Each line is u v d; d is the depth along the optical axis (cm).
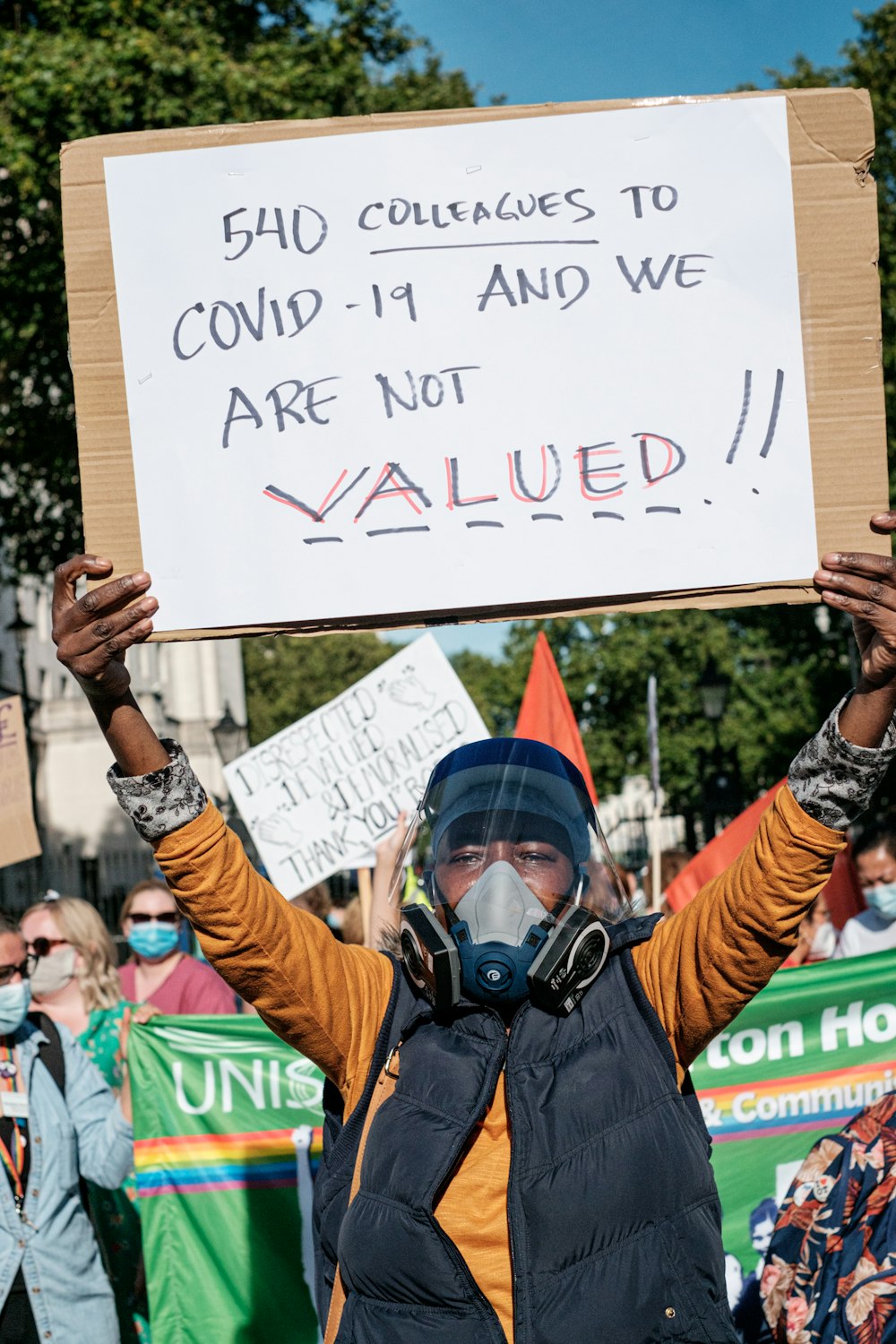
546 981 304
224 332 356
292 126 359
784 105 354
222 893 311
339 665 7356
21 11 2725
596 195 357
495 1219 295
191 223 358
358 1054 327
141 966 883
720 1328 289
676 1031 312
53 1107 589
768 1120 604
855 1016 611
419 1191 293
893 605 297
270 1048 637
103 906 5119
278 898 324
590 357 353
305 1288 621
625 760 3728
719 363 352
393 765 830
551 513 350
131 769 313
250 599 349
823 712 3678
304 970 319
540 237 356
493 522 350
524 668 4062
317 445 353
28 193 2511
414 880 556
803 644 3728
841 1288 421
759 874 298
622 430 351
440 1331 286
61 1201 581
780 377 351
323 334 356
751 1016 608
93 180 360
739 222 354
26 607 5025
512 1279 289
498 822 336
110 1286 616
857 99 354
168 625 349
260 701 7275
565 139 358
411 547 350
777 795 305
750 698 3697
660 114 356
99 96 2450
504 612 351
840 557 300
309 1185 627
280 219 358
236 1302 619
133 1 2530
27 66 2444
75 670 309
